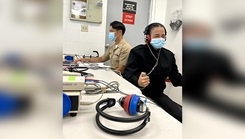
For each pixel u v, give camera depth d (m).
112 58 2.21
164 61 1.63
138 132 0.54
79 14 2.54
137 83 1.29
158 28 1.49
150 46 1.58
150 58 1.59
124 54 2.06
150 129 0.56
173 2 2.74
